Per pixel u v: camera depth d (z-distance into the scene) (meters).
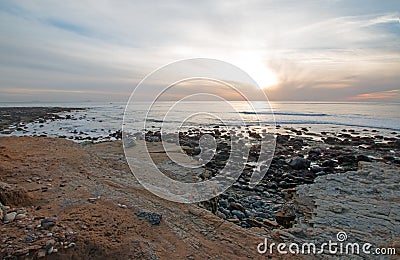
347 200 7.61
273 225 6.93
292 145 19.97
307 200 7.91
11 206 4.54
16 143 9.77
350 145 20.38
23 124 37.78
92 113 65.50
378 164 11.59
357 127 32.50
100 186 6.16
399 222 6.12
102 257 3.55
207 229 5.03
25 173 6.40
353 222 6.17
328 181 9.50
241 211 8.40
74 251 3.50
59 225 3.95
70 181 6.27
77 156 8.62
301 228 5.74
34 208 4.61
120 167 8.39
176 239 4.39
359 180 9.34
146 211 4.88
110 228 4.11
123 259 3.58
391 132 28.05
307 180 11.55
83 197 5.28
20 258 3.27
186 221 5.18
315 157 15.96
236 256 4.26
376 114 49.94
